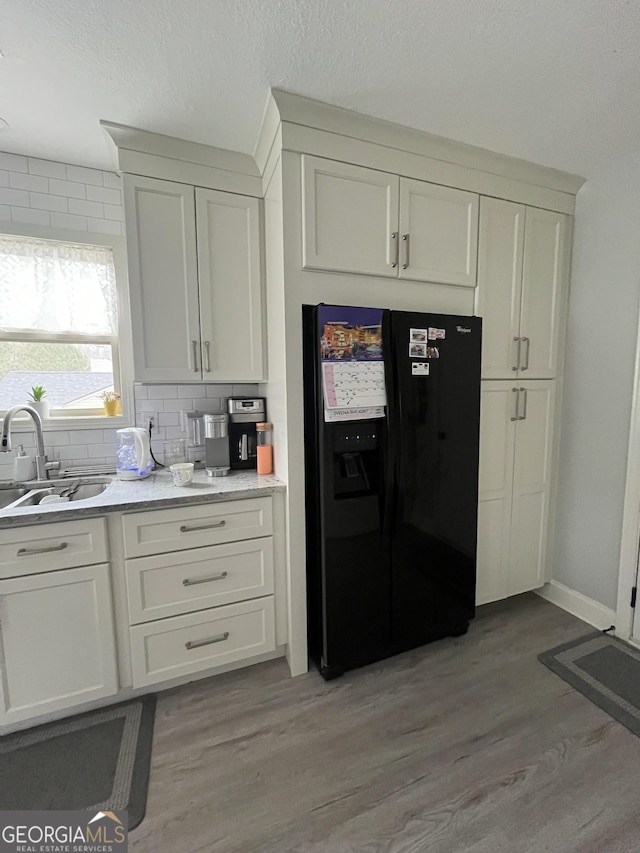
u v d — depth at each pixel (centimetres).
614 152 191
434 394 184
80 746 145
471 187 192
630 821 120
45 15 114
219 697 170
